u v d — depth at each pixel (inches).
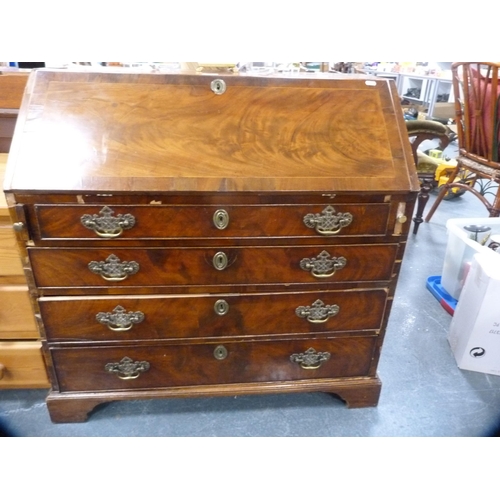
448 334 65.7
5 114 53.0
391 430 49.6
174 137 38.5
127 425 49.3
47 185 35.4
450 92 180.2
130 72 39.8
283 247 41.0
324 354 48.4
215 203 37.9
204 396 48.9
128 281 41.2
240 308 44.2
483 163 80.8
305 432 49.2
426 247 94.3
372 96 42.2
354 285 44.5
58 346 44.2
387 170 39.8
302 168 38.9
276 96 40.7
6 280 44.8
